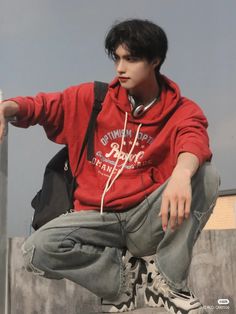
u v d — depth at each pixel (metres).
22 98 1.92
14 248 4.28
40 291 4.33
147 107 1.91
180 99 1.96
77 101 2.01
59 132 2.05
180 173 1.58
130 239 1.92
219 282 5.14
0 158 1.77
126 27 1.83
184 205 1.54
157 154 1.89
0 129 1.76
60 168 2.05
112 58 1.90
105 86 2.03
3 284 1.76
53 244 1.76
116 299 1.90
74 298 4.42
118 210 1.88
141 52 1.83
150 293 1.92
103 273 1.83
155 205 1.82
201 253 5.18
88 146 1.98
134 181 1.89
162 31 1.88
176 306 1.79
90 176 1.98
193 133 1.75
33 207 2.05
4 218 1.77
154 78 1.91
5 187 1.79
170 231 1.75
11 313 4.16
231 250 5.21
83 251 1.79
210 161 1.78
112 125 1.95
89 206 1.91
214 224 12.89
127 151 1.93
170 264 1.78
